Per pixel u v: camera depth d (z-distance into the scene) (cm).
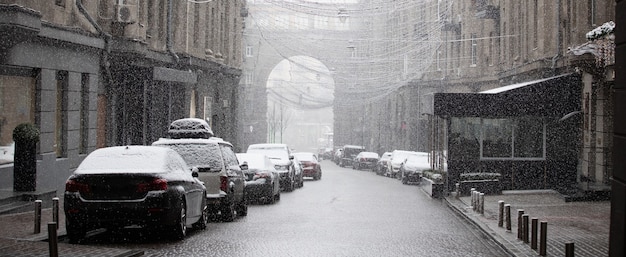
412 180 4231
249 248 1487
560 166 3145
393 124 8256
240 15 5659
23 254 1242
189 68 4238
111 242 1548
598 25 3120
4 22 2159
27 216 1873
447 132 3150
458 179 3100
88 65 2906
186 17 4109
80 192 1472
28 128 2130
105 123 3200
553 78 3127
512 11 4553
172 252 1420
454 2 6444
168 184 1504
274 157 3528
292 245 1542
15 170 2131
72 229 1495
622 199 935
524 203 2603
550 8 3594
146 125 3550
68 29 2641
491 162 3152
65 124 2742
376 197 3112
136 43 3084
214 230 1800
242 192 2153
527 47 4050
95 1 2948
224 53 5166
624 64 950
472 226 1973
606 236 1695
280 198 3009
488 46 5659
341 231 1816
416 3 7144
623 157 939
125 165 1518
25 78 2470
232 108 5594
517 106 3120
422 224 2016
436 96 3128
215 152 1958
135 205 1462
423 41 6750
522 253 1421
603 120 3022
